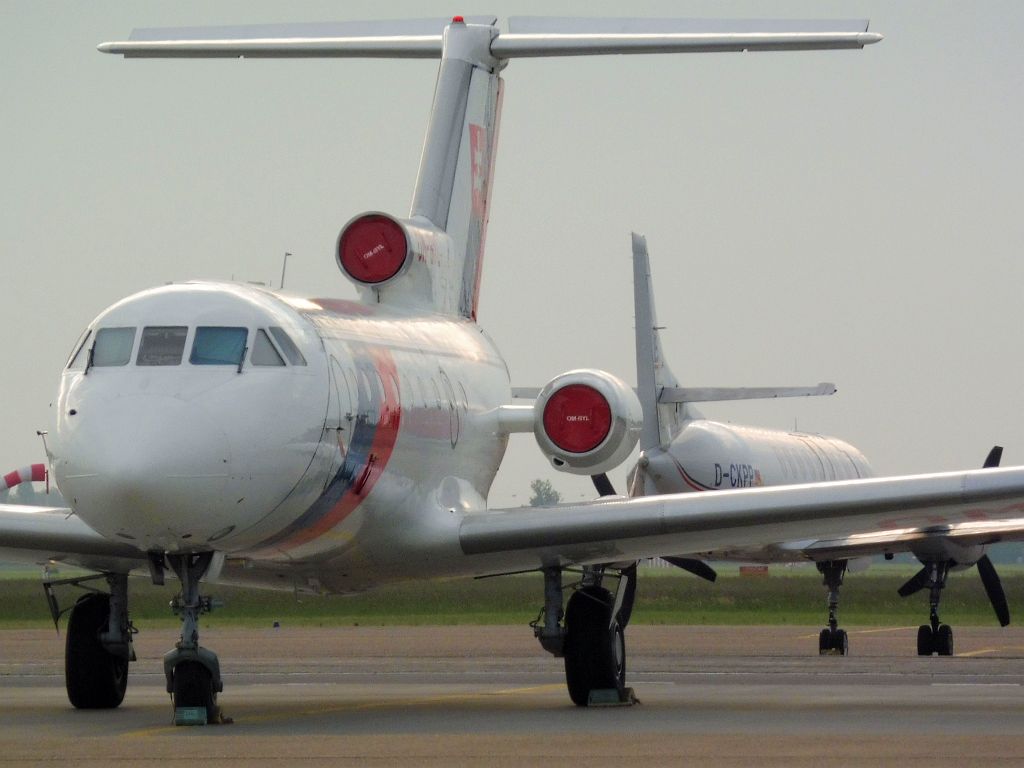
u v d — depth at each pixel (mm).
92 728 49750
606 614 57844
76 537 55250
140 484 46062
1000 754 38344
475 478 67562
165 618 176875
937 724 48250
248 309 51312
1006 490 52906
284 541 53500
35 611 181125
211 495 47469
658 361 140250
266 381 49844
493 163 81438
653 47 75188
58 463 47875
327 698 62969
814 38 72500
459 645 111312
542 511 57500
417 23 81125
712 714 52938
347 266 68875
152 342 49906
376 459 56000
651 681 72438
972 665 85938
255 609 192500
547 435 62531
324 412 51781
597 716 52312
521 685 71250
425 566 60750
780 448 150750
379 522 57875
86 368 49719
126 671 59406
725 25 75250
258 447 48688
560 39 78000
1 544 56719
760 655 96625
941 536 107875
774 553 119938
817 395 133125
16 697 64562
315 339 53344
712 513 55188
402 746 41219
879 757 37719
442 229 75938
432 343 65562
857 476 168250
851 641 122500
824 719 50469
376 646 110000
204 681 49906
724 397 136750
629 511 55875
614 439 61781
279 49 79375
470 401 66688
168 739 43875
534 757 38312
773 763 36562
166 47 78750
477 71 79062
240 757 38719
